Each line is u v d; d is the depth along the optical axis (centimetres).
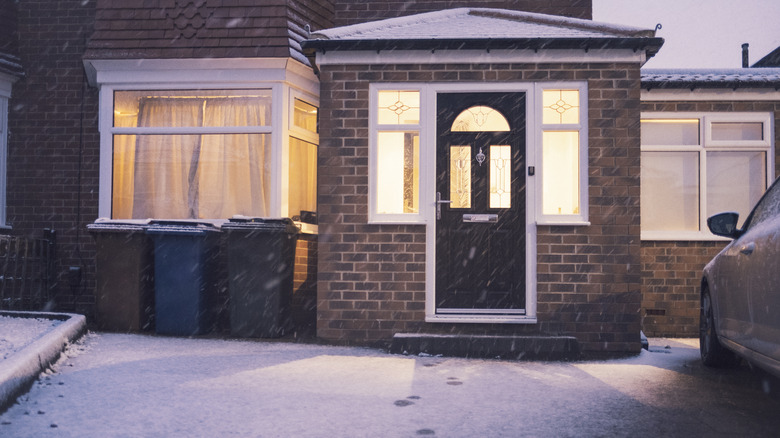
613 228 791
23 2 1059
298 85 946
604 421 465
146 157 947
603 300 786
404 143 834
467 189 829
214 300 868
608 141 798
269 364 655
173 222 834
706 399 532
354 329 805
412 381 591
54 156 1042
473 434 434
